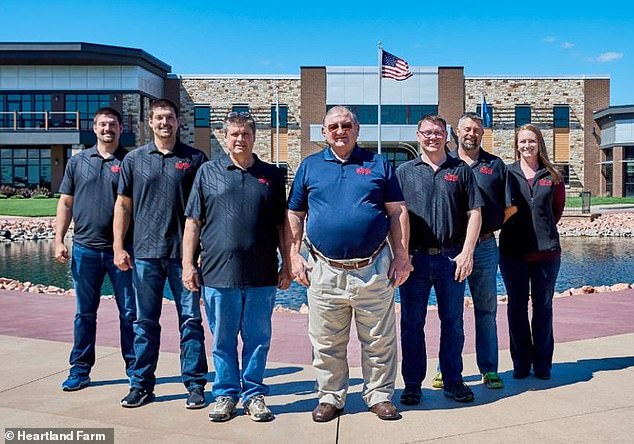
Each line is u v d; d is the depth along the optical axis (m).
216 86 46.03
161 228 4.70
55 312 8.39
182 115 46.06
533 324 5.34
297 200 4.48
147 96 43.19
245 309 4.54
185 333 4.76
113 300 9.52
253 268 4.48
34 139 39.78
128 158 4.76
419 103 45.47
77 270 5.11
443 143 4.79
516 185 5.25
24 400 4.82
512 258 5.30
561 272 16.50
